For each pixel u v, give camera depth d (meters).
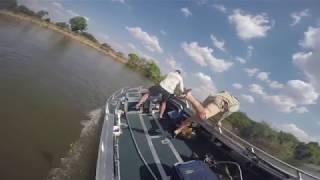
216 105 6.29
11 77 12.47
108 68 36.97
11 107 9.23
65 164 6.93
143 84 35.59
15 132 7.67
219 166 5.36
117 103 9.91
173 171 5.33
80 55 36.06
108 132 6.71
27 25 41.41
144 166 5.58
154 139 7.01
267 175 5.25
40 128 8.53
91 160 7.50
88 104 13.55
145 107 9.15
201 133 7.32
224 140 6.46
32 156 6.83
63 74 18.08
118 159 5.32
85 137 9.02
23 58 17.33
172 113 8.11
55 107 10.98
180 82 7.70
